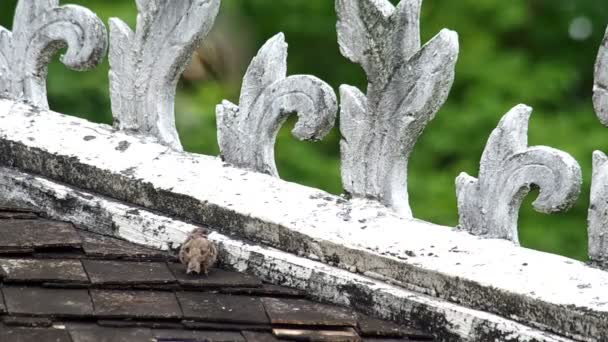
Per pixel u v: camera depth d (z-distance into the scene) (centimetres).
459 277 791
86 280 810
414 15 838
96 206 900
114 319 776
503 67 2102
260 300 821
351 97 855
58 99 1822
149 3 927
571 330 754
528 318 768
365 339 793
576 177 790
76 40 950
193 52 923
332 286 827
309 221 845
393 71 843
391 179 849
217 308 803
